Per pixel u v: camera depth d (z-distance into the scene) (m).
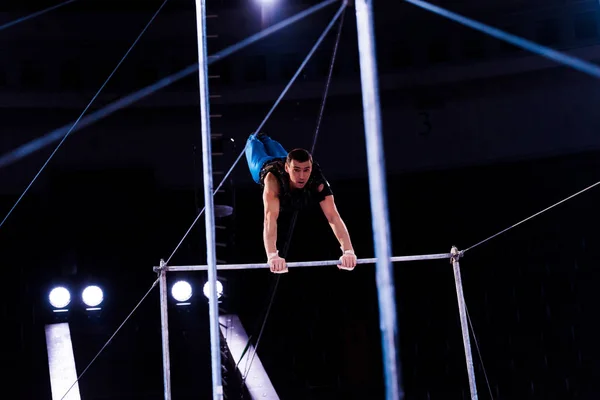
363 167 11.74
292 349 10.92
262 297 11.30
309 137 11.91
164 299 5.29
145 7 11.55
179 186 11.80
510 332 10.50
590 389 9.82
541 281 10.63
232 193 9.05
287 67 11.76
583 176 10.95
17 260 10.97
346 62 11.64
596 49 10.57
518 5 11.05
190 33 11.72
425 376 10.63
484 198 11.39
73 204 11.23
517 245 10.95
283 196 4.52
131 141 11.82
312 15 11.45
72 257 10.95
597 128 10.84
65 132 11.69
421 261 11.22
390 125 11.70
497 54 11.12
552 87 11.07
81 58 11.73
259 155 4.96
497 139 11.31
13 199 11.37
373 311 11.02
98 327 10.59
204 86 3.77
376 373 10.67
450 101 11.49
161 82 11.66
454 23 11.30
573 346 10.09
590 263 10.48
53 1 11.45
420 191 11.66
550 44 11.01
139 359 10.48
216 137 8.67
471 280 10.99
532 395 10.09
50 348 9.93
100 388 10.16
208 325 10.76
